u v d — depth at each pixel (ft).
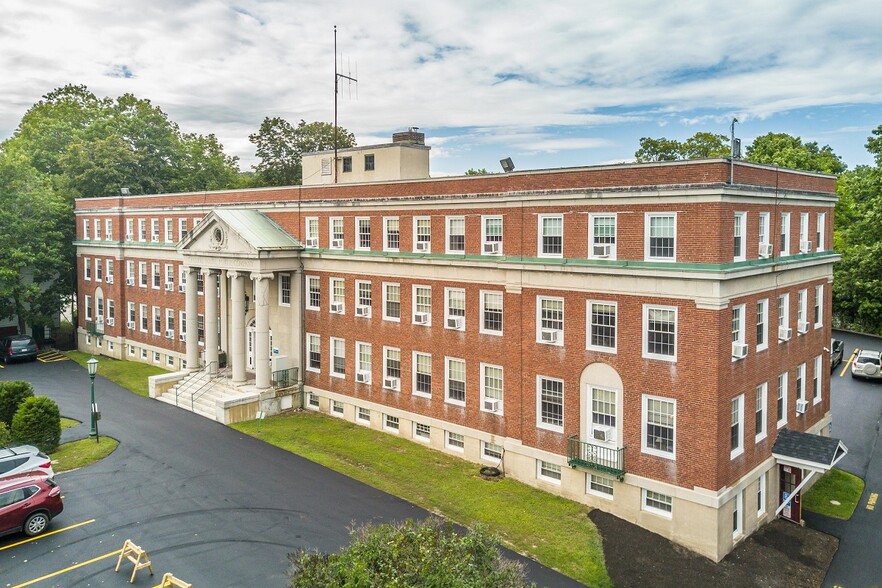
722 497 81.15
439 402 114.01
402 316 119.03
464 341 109.09
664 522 85.15
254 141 280.31
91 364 118.52
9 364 187.42
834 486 106.52
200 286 162.50
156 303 181.16
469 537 50.60
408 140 139.03
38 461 91.45
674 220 82.79
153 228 181.27
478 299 106.52
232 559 77.05
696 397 81.56
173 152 265.13
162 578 72.69
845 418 138.00
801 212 101.65
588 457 92.27
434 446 115.34
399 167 134.92
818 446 91.71
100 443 116.26
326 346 134.62
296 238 139.03
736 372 84.23
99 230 201.16
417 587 43.39
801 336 103.91
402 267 118.21
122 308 193.16
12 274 190.80
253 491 96.53
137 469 104.63
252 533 83.56
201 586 71.31
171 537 82.28
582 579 75.66
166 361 179.01
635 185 85.97
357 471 104.94
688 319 81.87
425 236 115.03
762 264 87.81
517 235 99.60
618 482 89.66
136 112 267.39
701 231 80.12
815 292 108.99
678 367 82.99
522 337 99.81
